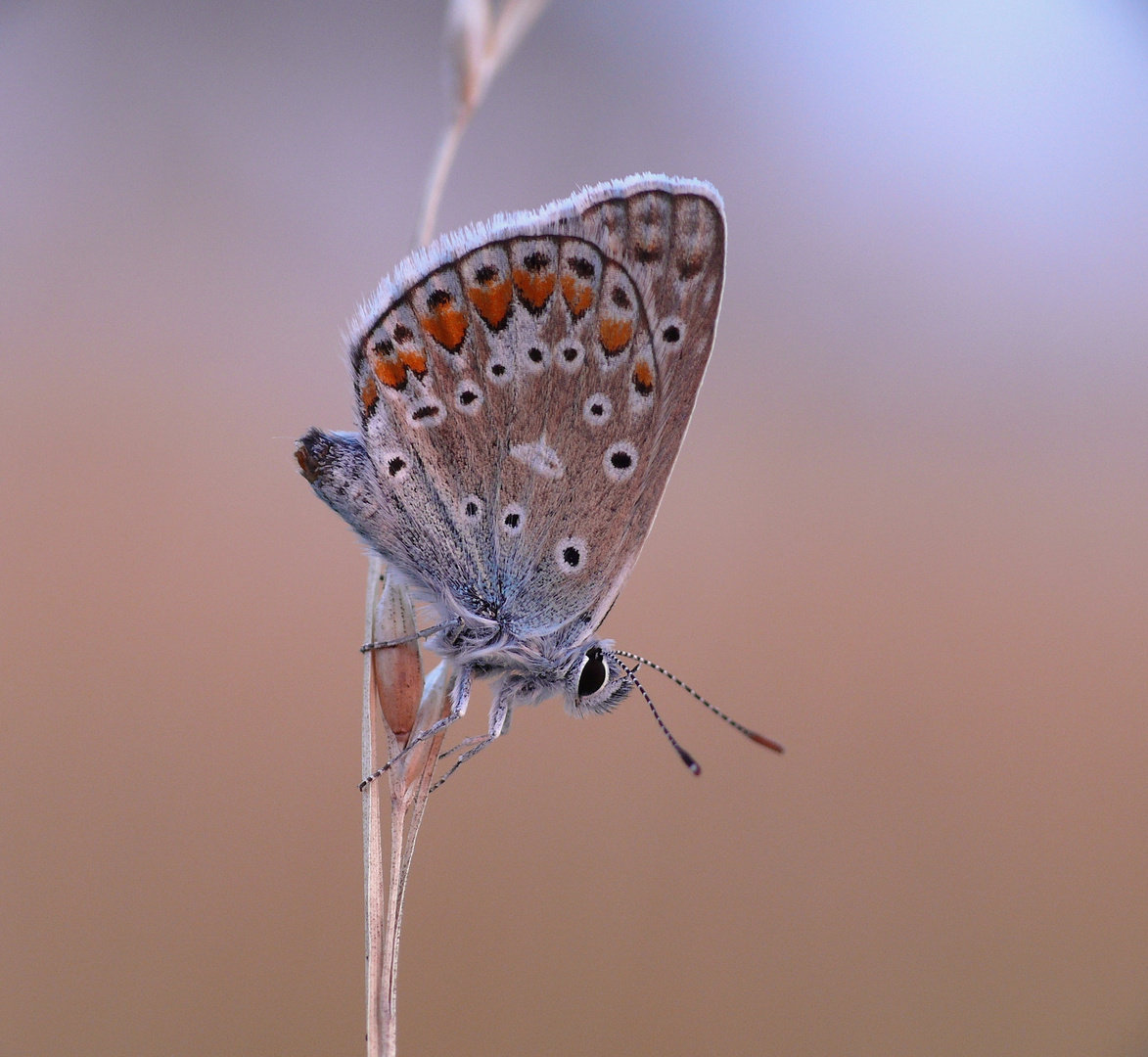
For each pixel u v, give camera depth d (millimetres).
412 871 237
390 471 222
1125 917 241
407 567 223
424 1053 234
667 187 222
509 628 224
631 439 224
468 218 248
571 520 224
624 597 245
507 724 226
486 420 223
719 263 223
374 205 246
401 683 215
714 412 250
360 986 235
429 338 222
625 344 223
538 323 223
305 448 222
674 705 243
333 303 245
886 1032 236
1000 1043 238
